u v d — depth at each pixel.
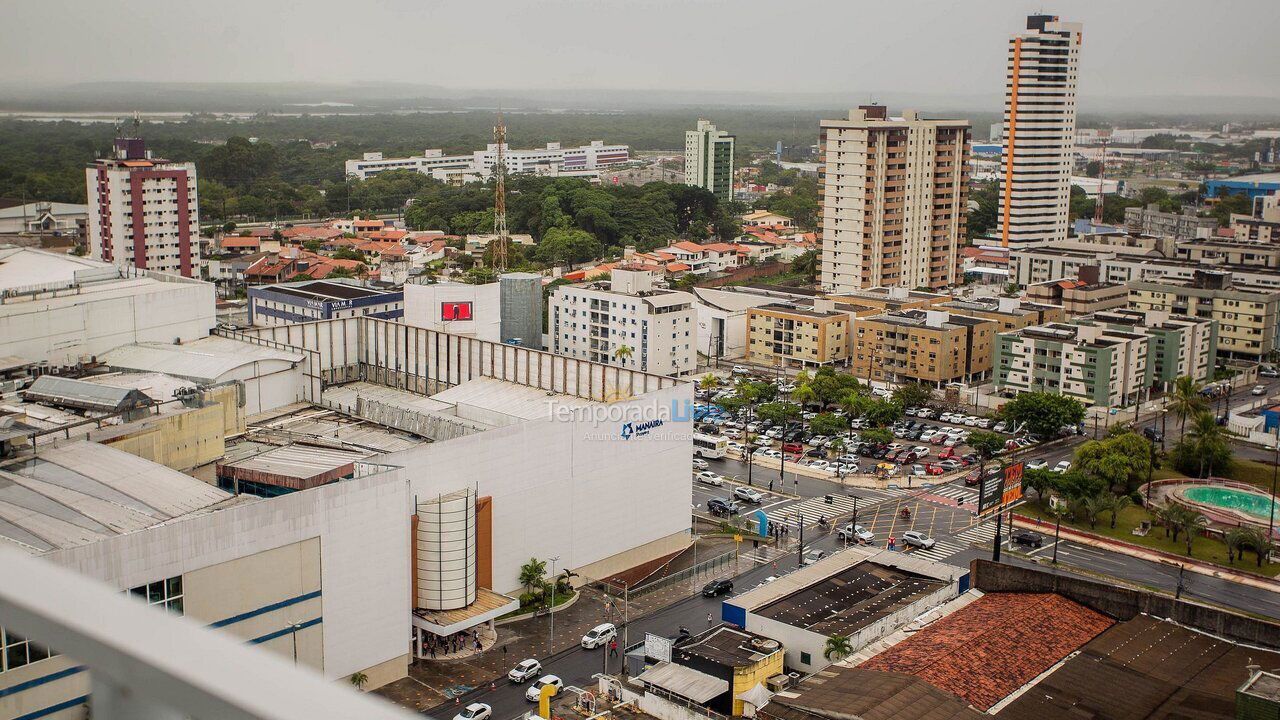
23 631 11.30
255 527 104.62
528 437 135.75
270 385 161.12
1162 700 102.38
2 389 142.25
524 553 138.00
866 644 116.19
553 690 106.69
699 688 108.62
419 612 125.06
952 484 187.88
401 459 122.12
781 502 178.62
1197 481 186.25
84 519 101.31
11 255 197.25
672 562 155.12
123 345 166.25
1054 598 124.62
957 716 96.06
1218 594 144.25
